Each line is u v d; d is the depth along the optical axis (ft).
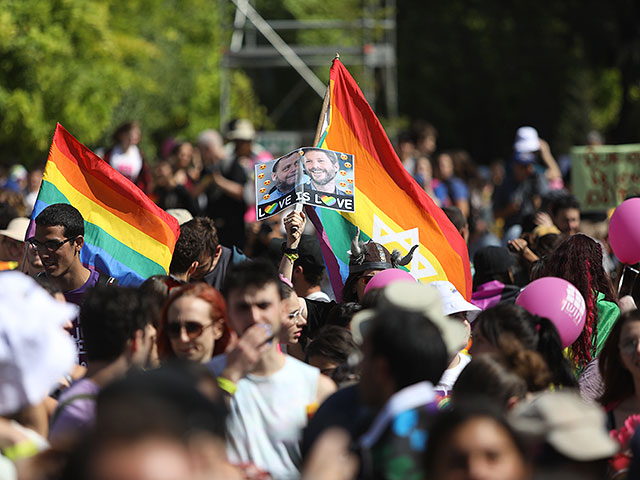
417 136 173.47
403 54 404.57
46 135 190.90
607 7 376.07
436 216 80.12
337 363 56.80
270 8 329.31
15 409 37.76
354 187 76.23
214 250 74.38
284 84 300.61
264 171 76.23
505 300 82.12
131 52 219.41
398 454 36.06
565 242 70.18
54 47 184.34
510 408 42.24
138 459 23.98
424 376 39.06
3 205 101.55
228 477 30.04
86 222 73.61
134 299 48.98
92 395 45.91
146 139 270.05
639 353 49.93
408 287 41.78
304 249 77.30
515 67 400.47
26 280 38.75
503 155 410.52
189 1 311.27
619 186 124.16
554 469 35.53
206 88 299.17
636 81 352.90
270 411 48.14
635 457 41.70
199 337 51.29
